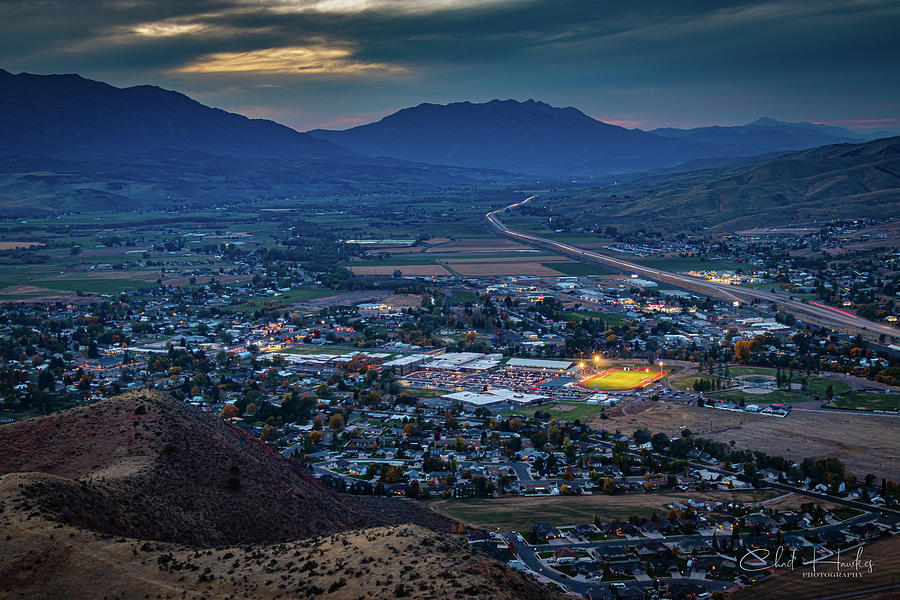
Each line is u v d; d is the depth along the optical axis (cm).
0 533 10400
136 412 16325
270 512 14488
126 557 10275
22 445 15062
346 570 9631
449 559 9806
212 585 9619
